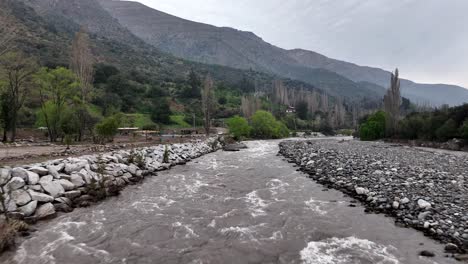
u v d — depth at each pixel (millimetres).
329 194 17203
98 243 10523
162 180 21500
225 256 9570
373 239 10648
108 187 17000
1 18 41188
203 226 12250
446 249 9383
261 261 9203
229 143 60000
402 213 12594
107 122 33219
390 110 63000
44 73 38688
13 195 12180
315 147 42719
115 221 12742
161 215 13625
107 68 104438
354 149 37375
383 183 16656
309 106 164250
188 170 26109
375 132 67375
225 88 162750
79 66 46531
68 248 10055
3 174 12609
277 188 19000
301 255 9562
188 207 14898
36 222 12109
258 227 12086
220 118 114562
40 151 22328
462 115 48094
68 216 13148
